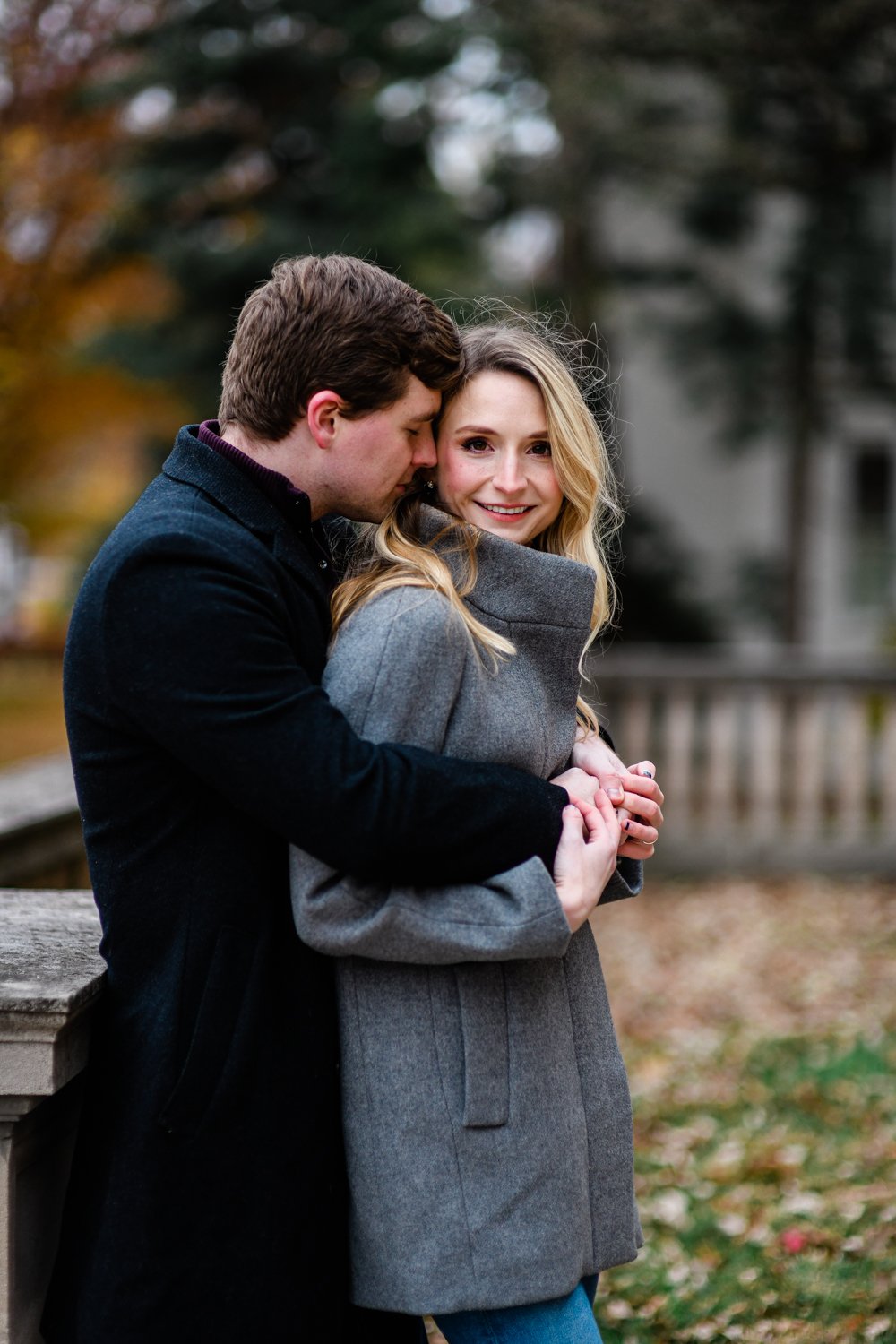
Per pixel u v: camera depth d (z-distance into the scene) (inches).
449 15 637.9
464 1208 87.0
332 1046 88.9
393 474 91.7
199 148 661.3
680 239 792.3
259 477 88.9
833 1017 275.3
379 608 88.0
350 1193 89.7
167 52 604.1
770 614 709.9
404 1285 87.0
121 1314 81.7
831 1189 185.0
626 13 519.8
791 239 669.3
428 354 90.2
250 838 85.7
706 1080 243.8
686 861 420.8
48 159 546.6
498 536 94.3
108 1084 85.9
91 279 647.1
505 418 93.6
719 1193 190.2
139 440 804.6
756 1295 153.5
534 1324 89.1
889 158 650.2
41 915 105.9
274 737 79.4
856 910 369.4
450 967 89.0
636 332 711.7
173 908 84.5
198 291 660.1
